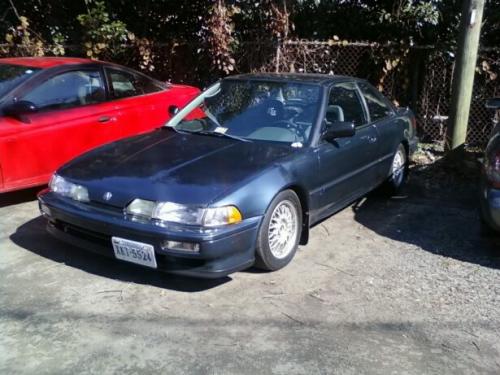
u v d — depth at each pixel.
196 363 2.99
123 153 4.30
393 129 5.88
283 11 8.30
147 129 6.41
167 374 2.89
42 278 3.94
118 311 3.52
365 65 8.70
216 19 8.14
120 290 3.79
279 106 4.80
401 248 4.72
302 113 4.70
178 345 3.16
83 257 4.29
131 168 3.96
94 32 8.09
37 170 5.41
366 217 5.52
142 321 3.41
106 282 3.90
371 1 9.06
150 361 3.00
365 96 5.59
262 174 3.88
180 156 4.15
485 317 3.58
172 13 9.15
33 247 4.46
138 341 3.19
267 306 3.63
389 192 6.18
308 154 4.35
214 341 3.21
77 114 5.70
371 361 3.06
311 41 8.62
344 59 8.66
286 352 3.12
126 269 4.11
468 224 5.36
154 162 4.05
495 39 8.65
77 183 3.93
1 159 5.12
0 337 3.21
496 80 8.30
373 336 3.31
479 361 3.10
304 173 4.25
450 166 7.02
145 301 3.65
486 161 4.54
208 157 4.11
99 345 3.14
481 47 8.10
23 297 3.67
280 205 4.05
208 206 3.51
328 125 4.71
